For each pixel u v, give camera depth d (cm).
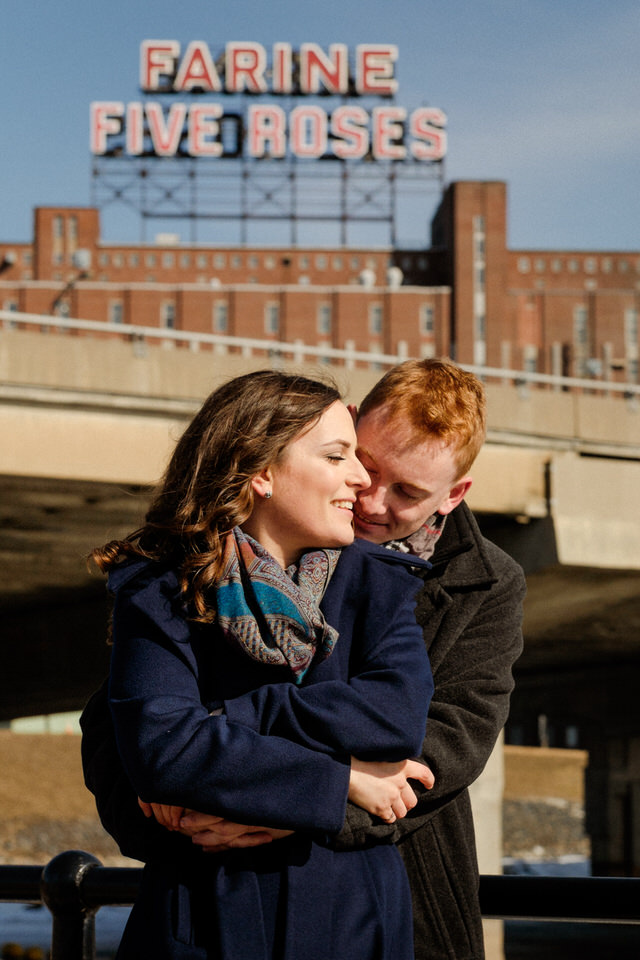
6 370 1446
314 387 207
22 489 1534
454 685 230
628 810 3606
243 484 198
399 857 206
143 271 9194
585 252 9456
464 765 218
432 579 238
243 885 184
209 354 1573
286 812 179
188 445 208
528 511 1725
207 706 195
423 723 191
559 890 222
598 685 3675
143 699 187
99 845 5334
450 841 226
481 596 237
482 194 8619
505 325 8594
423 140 8162
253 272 9144
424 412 232
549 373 8719
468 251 8594
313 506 201
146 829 197
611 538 1759
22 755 6078
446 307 8394
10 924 1891
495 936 1673
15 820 5500
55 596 2241
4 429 1449
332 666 198
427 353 8338
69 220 9250
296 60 8119
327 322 8344
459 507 248
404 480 235
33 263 9275
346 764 186
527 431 1728
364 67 8088
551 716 4038
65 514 1672
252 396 203
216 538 194
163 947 184
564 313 8812
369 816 191
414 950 223
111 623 208
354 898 188
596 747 3747
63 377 1480
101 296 8394
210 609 195
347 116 8081
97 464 1499
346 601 203
